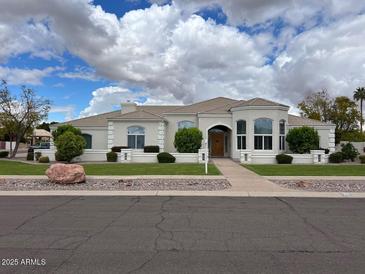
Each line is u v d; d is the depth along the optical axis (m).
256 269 5.15
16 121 36.38
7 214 9.21
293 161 28.03
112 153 29.42
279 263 5.40
